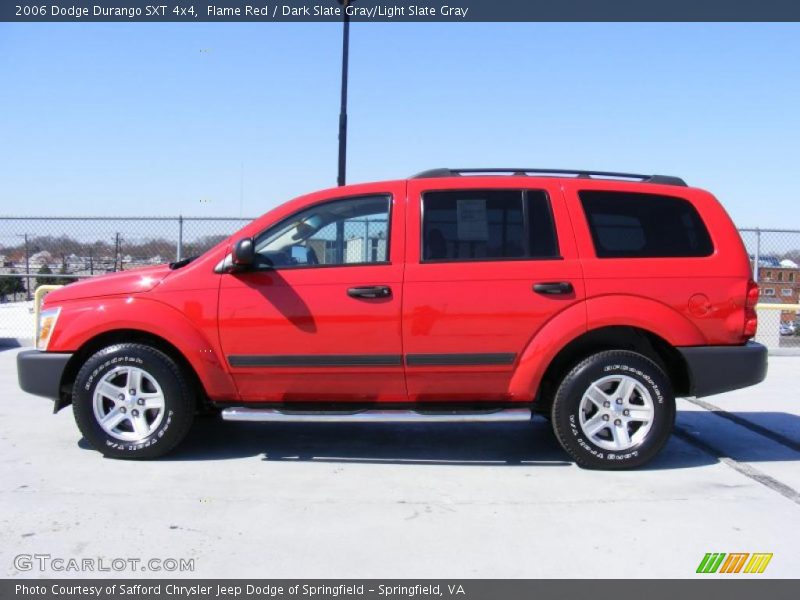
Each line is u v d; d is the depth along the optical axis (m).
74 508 4.03
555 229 4.83
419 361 4.75
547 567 3.35
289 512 4.02
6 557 3.41
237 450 5.30
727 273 4.80
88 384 4.87
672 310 4.74
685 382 4.97
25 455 5.04
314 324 4.75
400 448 5.42
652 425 4.78
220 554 3.46
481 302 4.71
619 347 5.01
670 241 4.86
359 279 4.75
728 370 4.77
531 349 4.72
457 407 4.93
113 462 4.90
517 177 4.97
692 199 4.94
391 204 4.90
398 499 4.26
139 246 11.56
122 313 4.83
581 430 4.78
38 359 4.96
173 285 4.86
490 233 4.84
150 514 3.96
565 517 3.98
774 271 11.48
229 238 4.93
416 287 4.73
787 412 6.81
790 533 3.76
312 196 4.98
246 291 4.79
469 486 4.52
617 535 3.73
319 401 4.96
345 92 11.81
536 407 4.96
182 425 4.90
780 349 10.80
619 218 4.88
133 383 4.90
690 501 4.25
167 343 5.02
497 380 4.82
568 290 4.71
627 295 4.73
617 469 4.85
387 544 3.60
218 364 4.84
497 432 5.95
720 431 6.04
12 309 12.20
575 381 4.75
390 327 4.72
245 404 4.98
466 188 4.91
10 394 7.21
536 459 5.14
